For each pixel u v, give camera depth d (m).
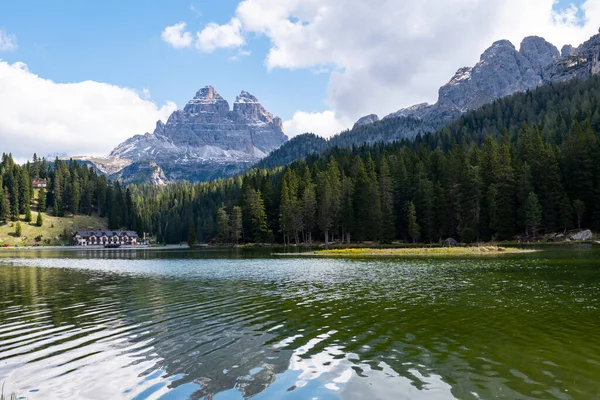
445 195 114.94
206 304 26.89
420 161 136.75
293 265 57.59
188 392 12.40
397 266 51.88
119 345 17.47
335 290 31.89
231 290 33.22
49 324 21.72
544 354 15.06
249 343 17.33
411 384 12.53
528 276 37.69
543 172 106.19
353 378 13.15
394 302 26.00
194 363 14.97
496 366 13.91
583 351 15.32
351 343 16.95
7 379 13.76
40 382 13.46
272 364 14.67
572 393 11.66
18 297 31.23
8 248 171.38
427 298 27.20
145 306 26.64
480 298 26.83
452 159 124.75
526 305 24.17
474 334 17.92
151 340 18.16
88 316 23.64
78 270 57.22
